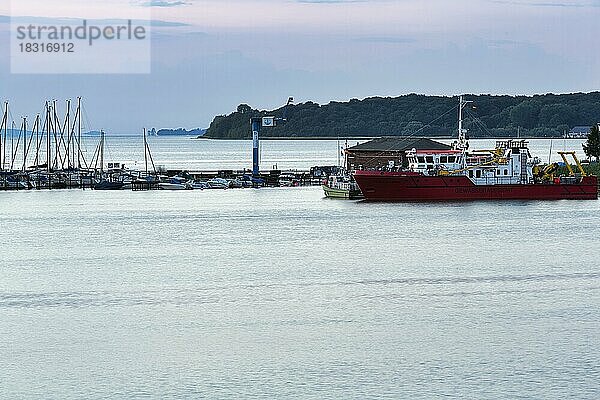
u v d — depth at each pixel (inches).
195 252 6240.2
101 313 4352.9
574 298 4630.9
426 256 6033.5
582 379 3376.0
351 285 4997.5
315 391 3267.7
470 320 4168.3
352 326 4069.9
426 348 3727.9
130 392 3265.3
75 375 3432.6
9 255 6127.0
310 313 4323.3
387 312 4333.2
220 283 5068.9
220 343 3816.4
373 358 3599.9
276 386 3307.1
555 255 6092.5
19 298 4692.4
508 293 4761.3
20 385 3331.7
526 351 3686.0
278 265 5674.2
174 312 4365.2
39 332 4005.9
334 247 6446.9
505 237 6953.7
